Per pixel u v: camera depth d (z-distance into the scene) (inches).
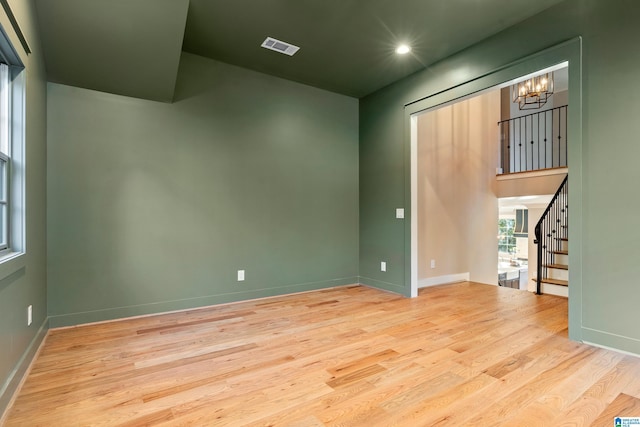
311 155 178.9
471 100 221.6
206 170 146.8
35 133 96.8
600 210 100.2
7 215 80.4
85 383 80.2
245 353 97.7
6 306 69.9
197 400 73.0
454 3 109.3
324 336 111.1
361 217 195.2
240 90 156.3
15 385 74.4
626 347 95.1
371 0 107.3
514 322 124.8
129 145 130.1
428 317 131.6
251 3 108.3
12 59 79.4
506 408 69.4
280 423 64.9
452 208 207.3
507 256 446.3
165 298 137.1
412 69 158.2
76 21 96.1
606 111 99.0
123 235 128.6
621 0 96.5
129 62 112.2
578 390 76.2
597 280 100.8
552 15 111.1
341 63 152.4
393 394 75.1
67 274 118.4
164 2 96.6
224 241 151.3
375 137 185.6
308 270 177.0
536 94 212.5
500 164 279.0
